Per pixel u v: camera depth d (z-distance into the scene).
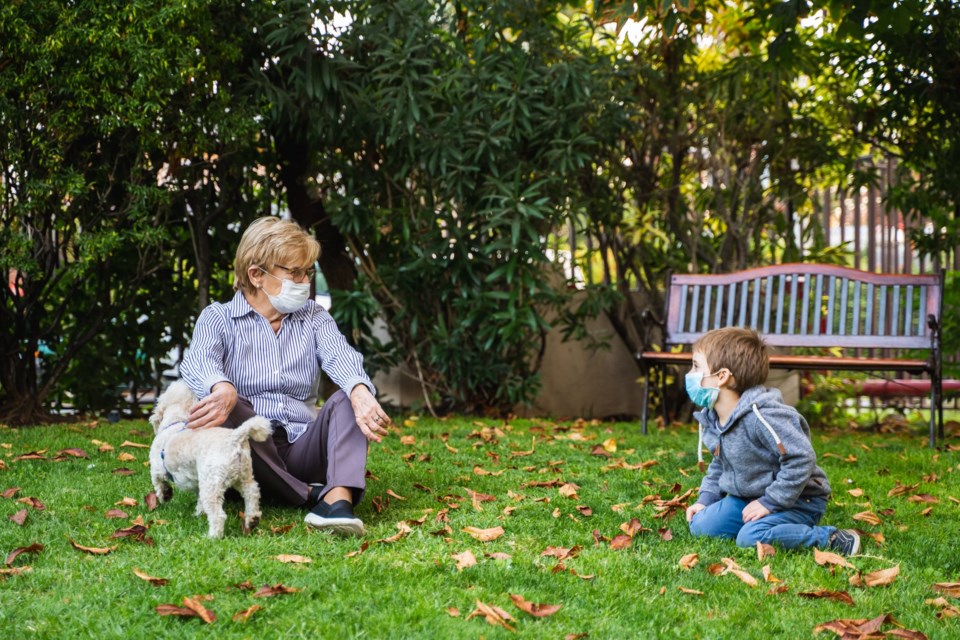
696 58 7.66
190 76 5.49
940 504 3.97
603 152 7.05
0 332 6.00
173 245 6.69
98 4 5.29
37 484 3.96
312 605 2.46
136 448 4.96
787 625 2.45
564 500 3.88
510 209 6.16
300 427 3.54
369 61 6.45
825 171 7.64
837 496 4.10
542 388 7.55
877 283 6.04
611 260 7.96
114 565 2.78
